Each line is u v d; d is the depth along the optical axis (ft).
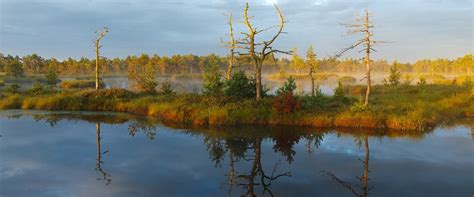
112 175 39.42
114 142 57.41
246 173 40.63
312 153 50.24
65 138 60.64
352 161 45.57
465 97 97.81
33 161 45.47
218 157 48.06
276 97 79.66
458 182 36.42
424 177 38.27
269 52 84.58
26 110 98.84
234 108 77.71
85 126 73.41
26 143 56.39
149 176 39.09
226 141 58.70
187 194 33.22
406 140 58.39
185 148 53.36
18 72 303.07
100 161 45.62
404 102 90.02
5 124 75.61
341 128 69.46
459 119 79.46
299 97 90.89
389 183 36.37
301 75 393.09
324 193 33.45
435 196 32.27
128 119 83.15
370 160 45.96
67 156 48.14
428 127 68.54
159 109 87.10
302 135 63.26
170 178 38.45
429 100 99.50
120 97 106.01
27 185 35.78
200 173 40.52
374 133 64.49
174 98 95.91
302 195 32.94
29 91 123.65
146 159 46.75
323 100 85.20
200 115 77.20
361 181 37.11
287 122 73.36
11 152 50.37
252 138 60.95
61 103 102.12
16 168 42.16
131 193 33.37
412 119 67.21
